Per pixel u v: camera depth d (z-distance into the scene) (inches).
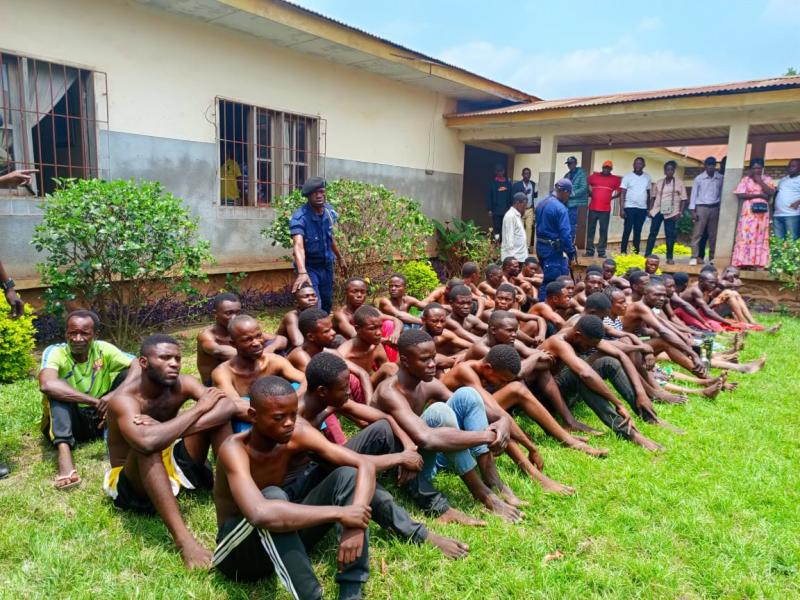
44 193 258.4
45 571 101.5
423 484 124.6
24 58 245.4
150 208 235.0
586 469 145.9
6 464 143.2
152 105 292.5
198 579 101.4
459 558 109.1
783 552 112.3
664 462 152.0
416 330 137.1
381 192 346.3
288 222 315.9
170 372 120.0
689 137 499.5
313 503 102.9
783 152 636.7
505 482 138.0
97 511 121.9
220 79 320.8
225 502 99.2
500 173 495.2
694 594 101.8
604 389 167.3
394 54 372.8
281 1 299.1
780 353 269.1
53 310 225.3
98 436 158.4
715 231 428.5
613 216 719.1
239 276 325.4
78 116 270.5
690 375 231.6
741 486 138.0
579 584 102.3
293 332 185.0
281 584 101.2
